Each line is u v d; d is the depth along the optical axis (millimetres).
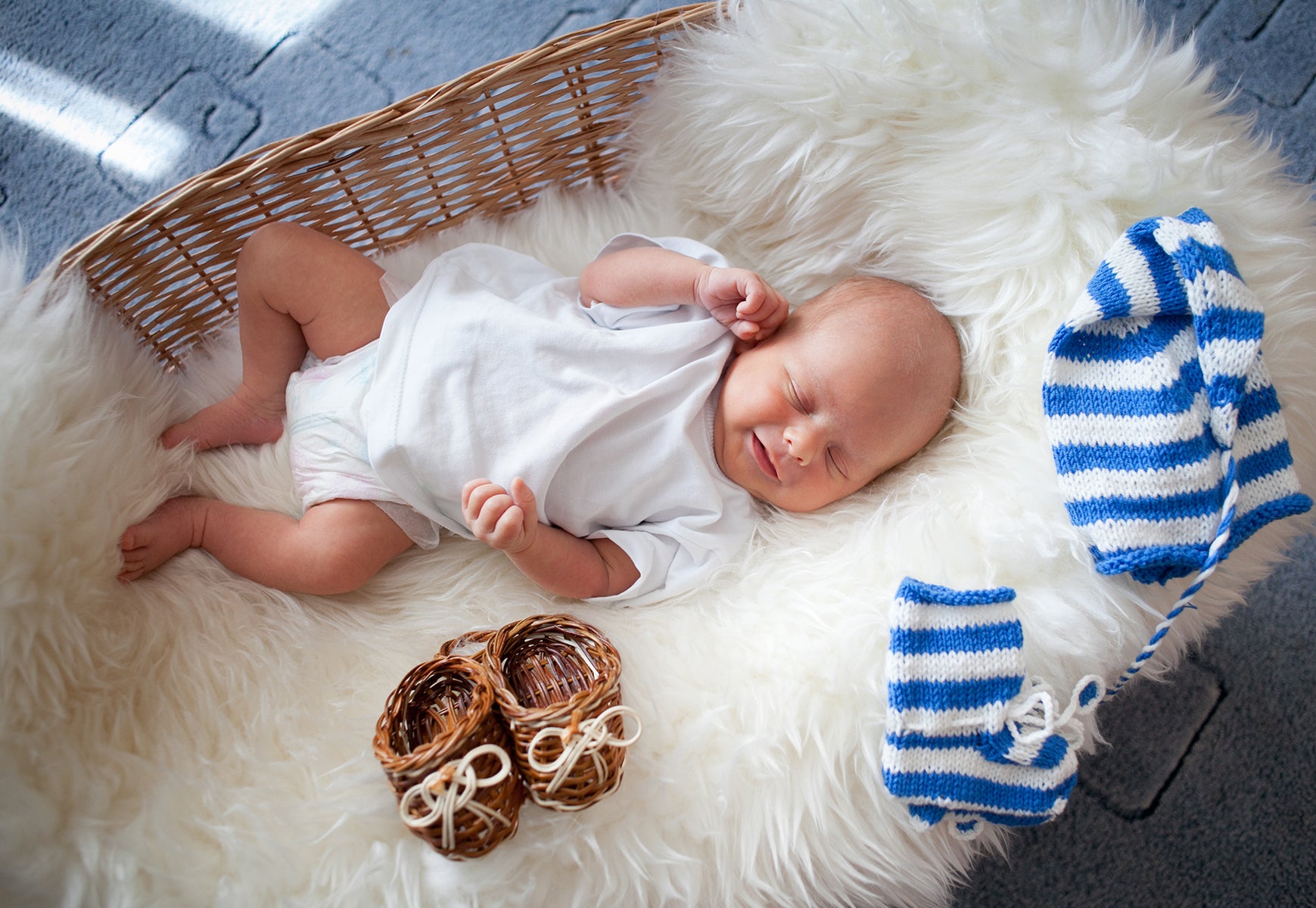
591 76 1308
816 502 1187
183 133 1678
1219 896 1320
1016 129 1083
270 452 1201
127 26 1718
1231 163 1074
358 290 1161
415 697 965
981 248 1116
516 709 893
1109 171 1037
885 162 1164
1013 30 1075
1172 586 1032
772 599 1093
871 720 971
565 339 1139
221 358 1242
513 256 1258
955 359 1175
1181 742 1393
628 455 1156
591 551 1153
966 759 951
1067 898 1320
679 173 1305
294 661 1054
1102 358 1040
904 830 987
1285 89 1642
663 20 1241
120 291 1147
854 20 1096
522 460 1100
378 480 1108
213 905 853
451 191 1313
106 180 1642
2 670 864
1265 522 973
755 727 976
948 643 951
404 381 1105
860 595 1040
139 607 1028
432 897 882
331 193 1211
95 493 992
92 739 917
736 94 1176
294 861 884
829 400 1135
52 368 977
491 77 1167
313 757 967
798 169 1200
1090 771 1383
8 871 821
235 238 1191
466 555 1183
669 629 1099
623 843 920
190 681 992
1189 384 996
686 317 1233
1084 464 1016
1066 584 1008
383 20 1749
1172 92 1080
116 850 845
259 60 1727
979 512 1061
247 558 1099
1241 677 1419
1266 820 1354
